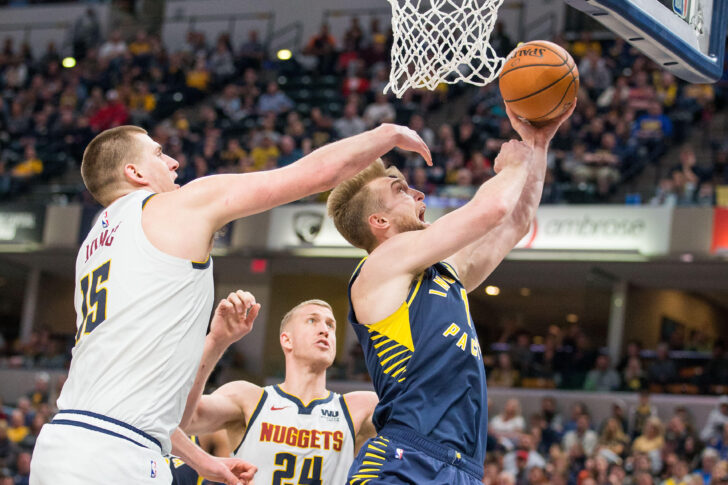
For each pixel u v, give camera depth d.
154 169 2.57
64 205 14.80
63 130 17.62
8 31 21.17
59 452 2.21
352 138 2.38
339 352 16.08
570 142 13.81
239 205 2.31
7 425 12.58
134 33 20.67
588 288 14.65
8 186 15.70
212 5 20.44
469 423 2.46
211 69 18.92
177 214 2.33
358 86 16.95
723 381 11.65
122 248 2.35
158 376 2.28
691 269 12.79
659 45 3.14
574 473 9.77
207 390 13.69
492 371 12.84
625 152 13.63
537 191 2.96
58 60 19.75
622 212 12.10
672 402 11.56
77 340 2.36
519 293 16.97
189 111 18.22
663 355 12.18
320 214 13.34
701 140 14.26
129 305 2.29
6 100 19.25
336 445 3.79
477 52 3.19
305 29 19.56
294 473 3.74
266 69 18.80
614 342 13.75
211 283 2.42
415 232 2.52
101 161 2.54
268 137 15.33
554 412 11.52
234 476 3.08
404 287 2.50
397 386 2.47
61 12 20.89
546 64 2.78
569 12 17.19
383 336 2.50
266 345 15.30
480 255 2.88
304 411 3.80
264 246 13.62
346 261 14.11
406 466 2.37
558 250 12.34
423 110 16.16
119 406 2.23
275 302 15.59
